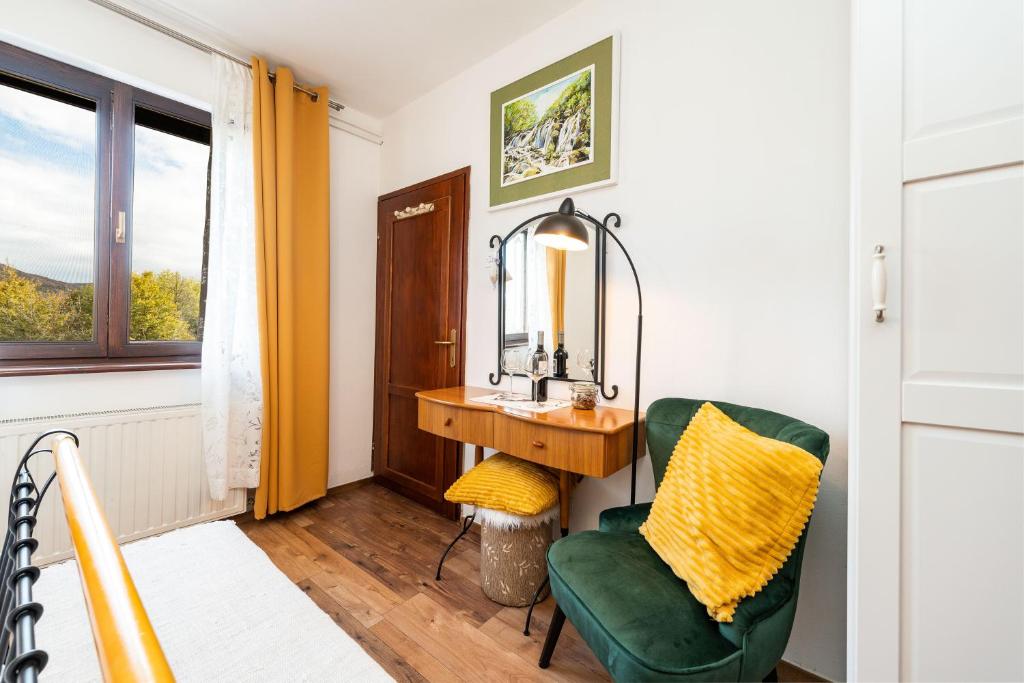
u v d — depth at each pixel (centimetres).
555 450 152
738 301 149
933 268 79
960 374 77
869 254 84
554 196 199
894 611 82
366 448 296
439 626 152
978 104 75
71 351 189
